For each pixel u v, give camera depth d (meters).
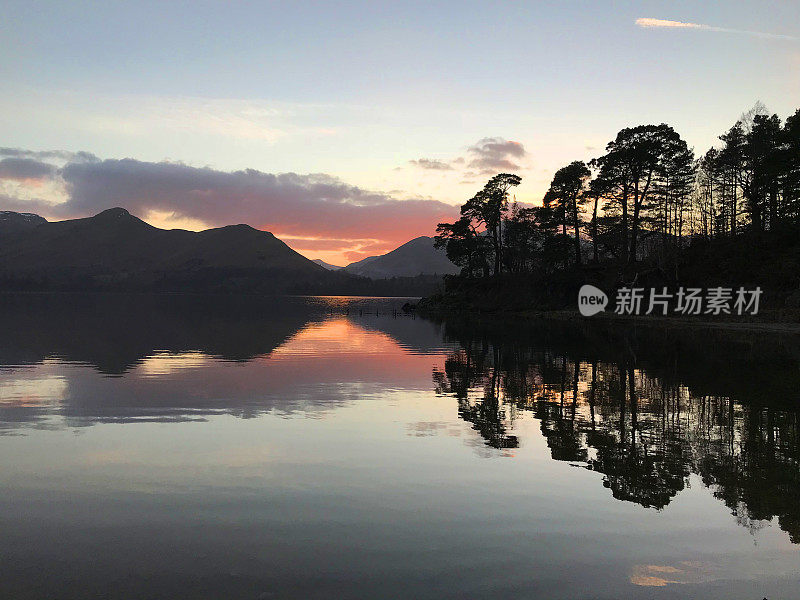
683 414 15.80
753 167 68.50
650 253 72.38
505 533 7.61
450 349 34.94
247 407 16.36
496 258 105.88
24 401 16.91
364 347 36.22
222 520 7.95
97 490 9.17
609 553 7.05
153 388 19.47
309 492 9.18
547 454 11.63
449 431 13.62
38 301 142.38
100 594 5.86
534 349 34.81
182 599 5.77
